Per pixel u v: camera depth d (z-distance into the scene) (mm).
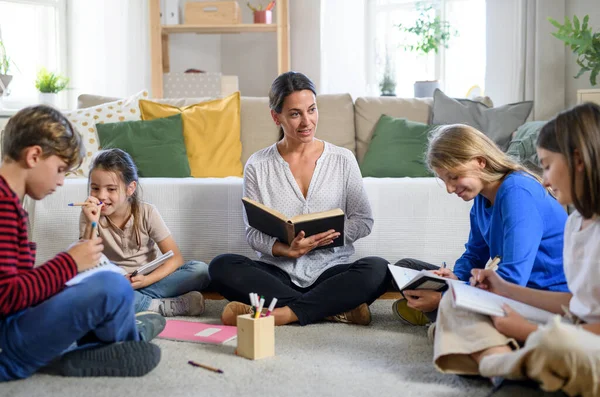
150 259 2441
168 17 4668
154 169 3385
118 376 1608
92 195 2273
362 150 3748
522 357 1296
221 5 4602
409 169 3461
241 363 1727
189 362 1716
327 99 3820
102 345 1637
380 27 4809
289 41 4684
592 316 1424
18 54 4633
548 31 3982
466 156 1865
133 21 4691
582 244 1462
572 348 1228
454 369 1565
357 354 1825
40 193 1588
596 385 1254
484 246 2104
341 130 3756
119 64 4711
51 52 4723
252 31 4742
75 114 3521
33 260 1638
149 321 1916
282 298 2174
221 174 3533
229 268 2193
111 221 2355
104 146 3422
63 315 1512
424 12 4570
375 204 2779
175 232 2797
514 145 3127
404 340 1984
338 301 2141
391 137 3559
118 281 1557
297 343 1932
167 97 4434
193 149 3539
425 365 1721
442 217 2777
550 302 1608
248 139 3721
